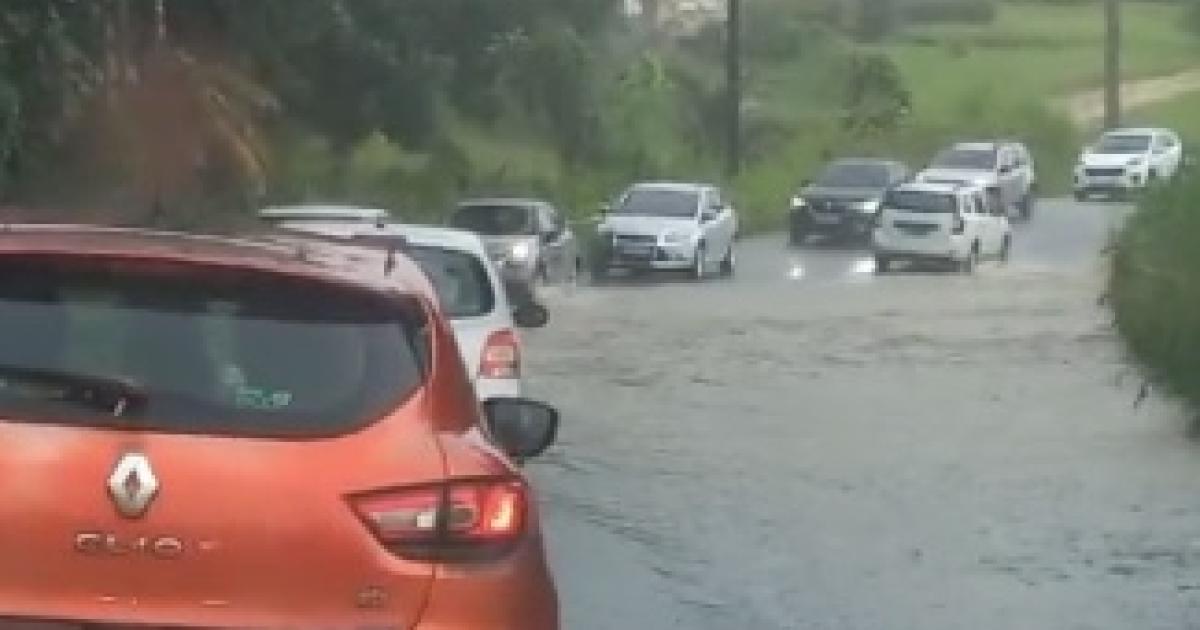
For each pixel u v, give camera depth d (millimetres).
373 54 41500
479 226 39219
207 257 5867
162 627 5508
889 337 30375
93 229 6266
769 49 78375
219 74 35188
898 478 16797
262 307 5895
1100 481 16672
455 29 46562
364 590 5637
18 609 5453
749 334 30766
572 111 55219
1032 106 80438
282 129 40531
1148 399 22344
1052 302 36656
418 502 5719
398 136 43219
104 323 5758
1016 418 21000
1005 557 13375
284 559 5586
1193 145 31219
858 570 12867
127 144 29719
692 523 14469
